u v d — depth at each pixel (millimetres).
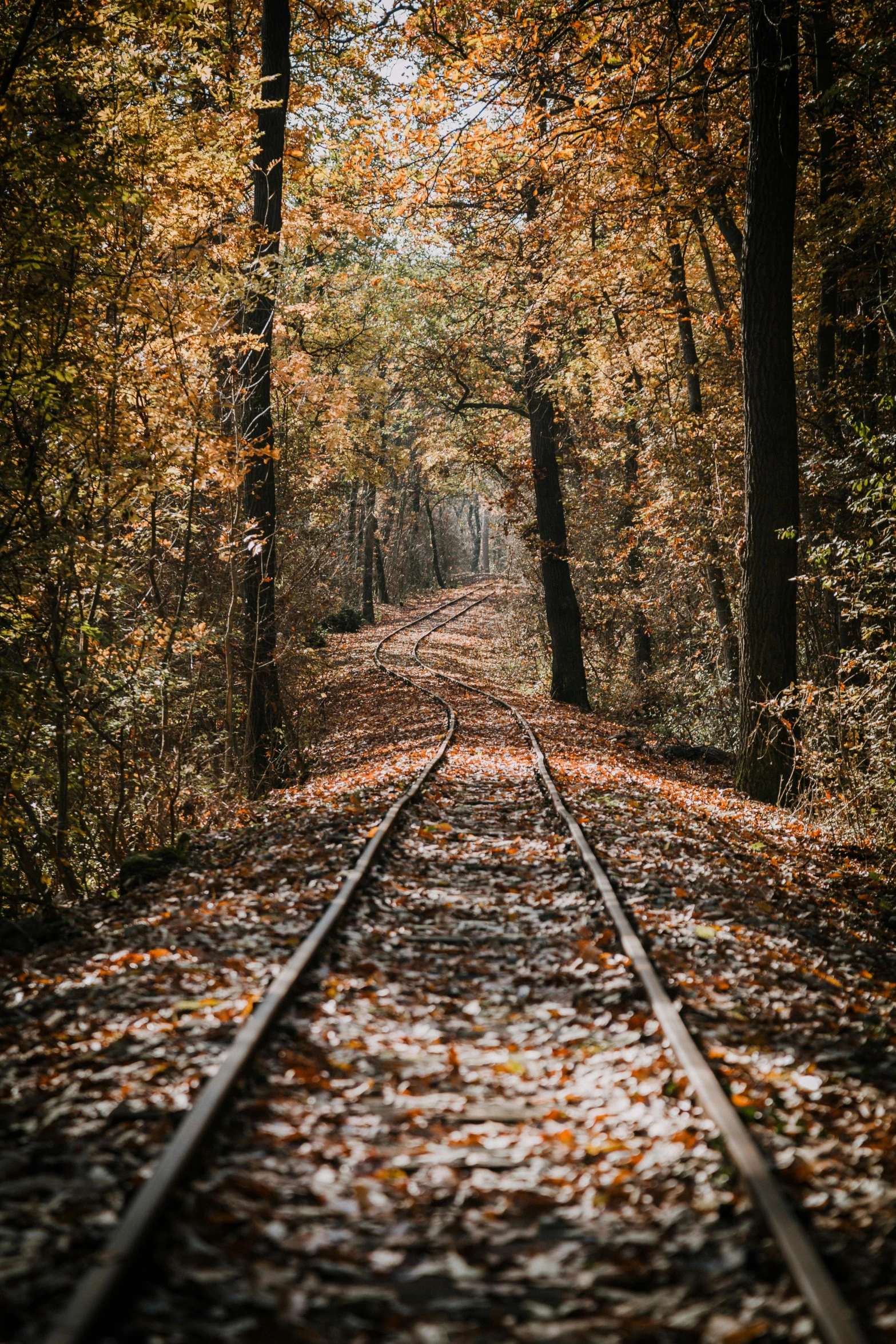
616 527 30438
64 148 8938
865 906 9477
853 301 18719
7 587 10117
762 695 14508
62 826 10836
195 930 6867
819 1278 2992
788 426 14266
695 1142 4031
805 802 13500
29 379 9508
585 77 14734
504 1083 4691
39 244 9234
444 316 26453
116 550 11703
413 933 6891
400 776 13094
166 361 11609
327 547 22141
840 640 17422
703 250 22594
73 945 7074
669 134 16156
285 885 7961
